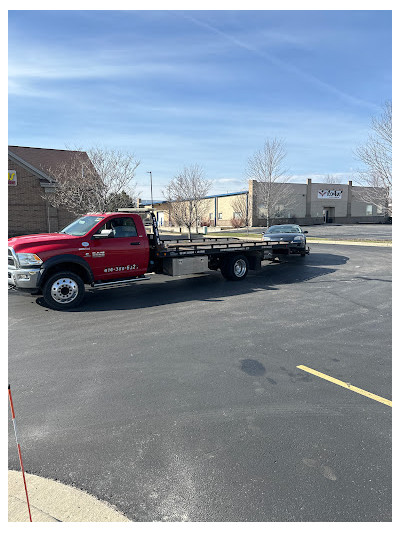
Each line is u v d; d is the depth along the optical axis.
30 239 7.38
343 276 11.58
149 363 4.71
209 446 3.04
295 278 11.29
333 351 5.14
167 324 6.38
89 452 2.98
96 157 20.38
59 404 3.73
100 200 19.89
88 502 2.46
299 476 2.69
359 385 4.13
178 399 3.81
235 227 43.94
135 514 2.36
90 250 7.65
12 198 25.44
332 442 3.10
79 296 7.54
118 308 7.53
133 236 8.33
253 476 2.69
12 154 25.14
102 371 4.48
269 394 3.91
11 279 7.13
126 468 2.79
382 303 7.98
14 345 5.38
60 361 4.80
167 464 2.83
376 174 21.52
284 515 2.34
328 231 36.47
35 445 3.08
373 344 5.42
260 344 5.39
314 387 4.07
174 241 11.81
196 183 38.81
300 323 6.46
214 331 5.99
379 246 21.84
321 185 49.09
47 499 2.49
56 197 26.23
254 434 3.21
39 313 7.15
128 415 3.51
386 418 3.47
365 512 2.37
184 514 2.35
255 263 11.41
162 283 10.52
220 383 4.16
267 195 36.72
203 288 9.70
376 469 2.77
